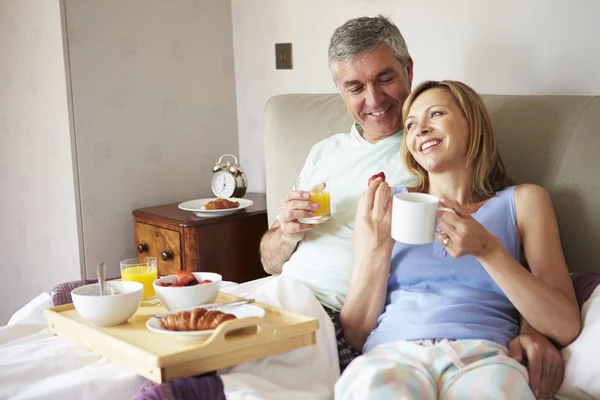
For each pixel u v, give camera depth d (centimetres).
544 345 144
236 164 276
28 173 299
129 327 150
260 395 130
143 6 277
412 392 129
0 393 137
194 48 293
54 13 261
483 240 141
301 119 222
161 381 128
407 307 157
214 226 246
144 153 284
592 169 164
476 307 152
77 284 195
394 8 236
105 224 277
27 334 167
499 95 187
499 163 167
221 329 134
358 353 170
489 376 132
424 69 231
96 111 270
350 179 190
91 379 138
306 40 269
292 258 192
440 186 164
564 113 171
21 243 313
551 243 151
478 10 214
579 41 194
